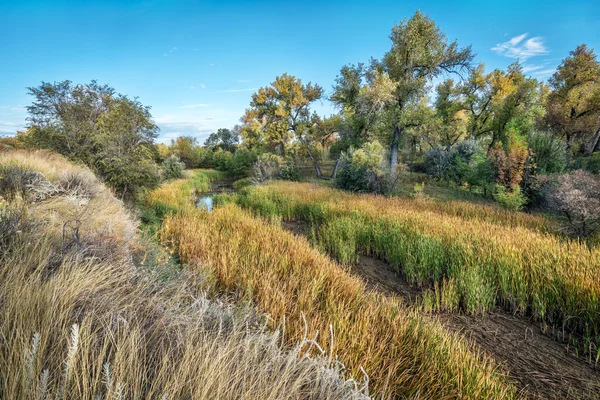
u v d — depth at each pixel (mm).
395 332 3256
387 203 12414
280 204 13523
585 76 24625
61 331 1631
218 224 8414
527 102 22516
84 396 1274
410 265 5926
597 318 3861
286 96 31938
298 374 2020
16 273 2053
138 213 9766
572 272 4625
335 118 27734
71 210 4645
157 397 1438
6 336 1527
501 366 3408
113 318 1993
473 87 29594
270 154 28281
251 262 4996
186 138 47625
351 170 17609
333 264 5617
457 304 4777
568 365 3443
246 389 1652
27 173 5492
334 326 3178
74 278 2211
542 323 4367
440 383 2695
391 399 2504
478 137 30250
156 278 3398
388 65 24562
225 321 2633
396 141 23375
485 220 9438
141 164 11305
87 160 10656
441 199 14625
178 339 1931
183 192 19125
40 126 11125
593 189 7848
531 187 12234
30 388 1259
